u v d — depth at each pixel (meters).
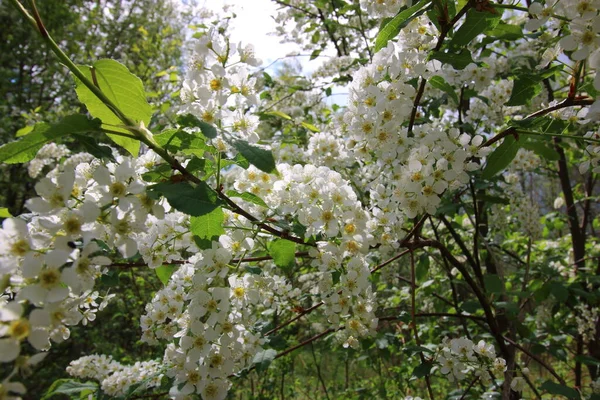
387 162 0.33
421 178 0.28
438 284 0.61
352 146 0.35
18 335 0.15
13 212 1.49
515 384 0.39
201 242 0.24
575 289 0.48
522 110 0.54
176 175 0.21
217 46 0.24
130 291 1.00
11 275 0.17
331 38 0.75
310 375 0.98
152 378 0.33
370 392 0.67
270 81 0.71
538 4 0.23
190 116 0.21
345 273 0.29
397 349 0.54
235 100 0.25
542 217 0.73
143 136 0.20
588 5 0.21
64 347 1.20
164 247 0.28
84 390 0.40
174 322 0.30
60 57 0.19
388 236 0.32
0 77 1.59
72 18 1.77
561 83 0.78
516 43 0.57
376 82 0.30
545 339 0.54
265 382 0.79
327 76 0.73
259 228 0.27
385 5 0.30
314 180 0.28
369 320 0.31
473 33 0.26
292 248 0.28
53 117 1.37
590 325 0.56
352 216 0.27
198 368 0.23
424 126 0.33
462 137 0.30
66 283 0.17
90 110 0.22
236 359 0.25
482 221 0.63
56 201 0.18
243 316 0.26
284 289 0.37
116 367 0.46
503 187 0.54
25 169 1.43
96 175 0.19
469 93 0.43
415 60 0.29
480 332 0.60
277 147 0.49
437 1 0.26
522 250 0.73
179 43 1.34
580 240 0.73
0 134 1.41
